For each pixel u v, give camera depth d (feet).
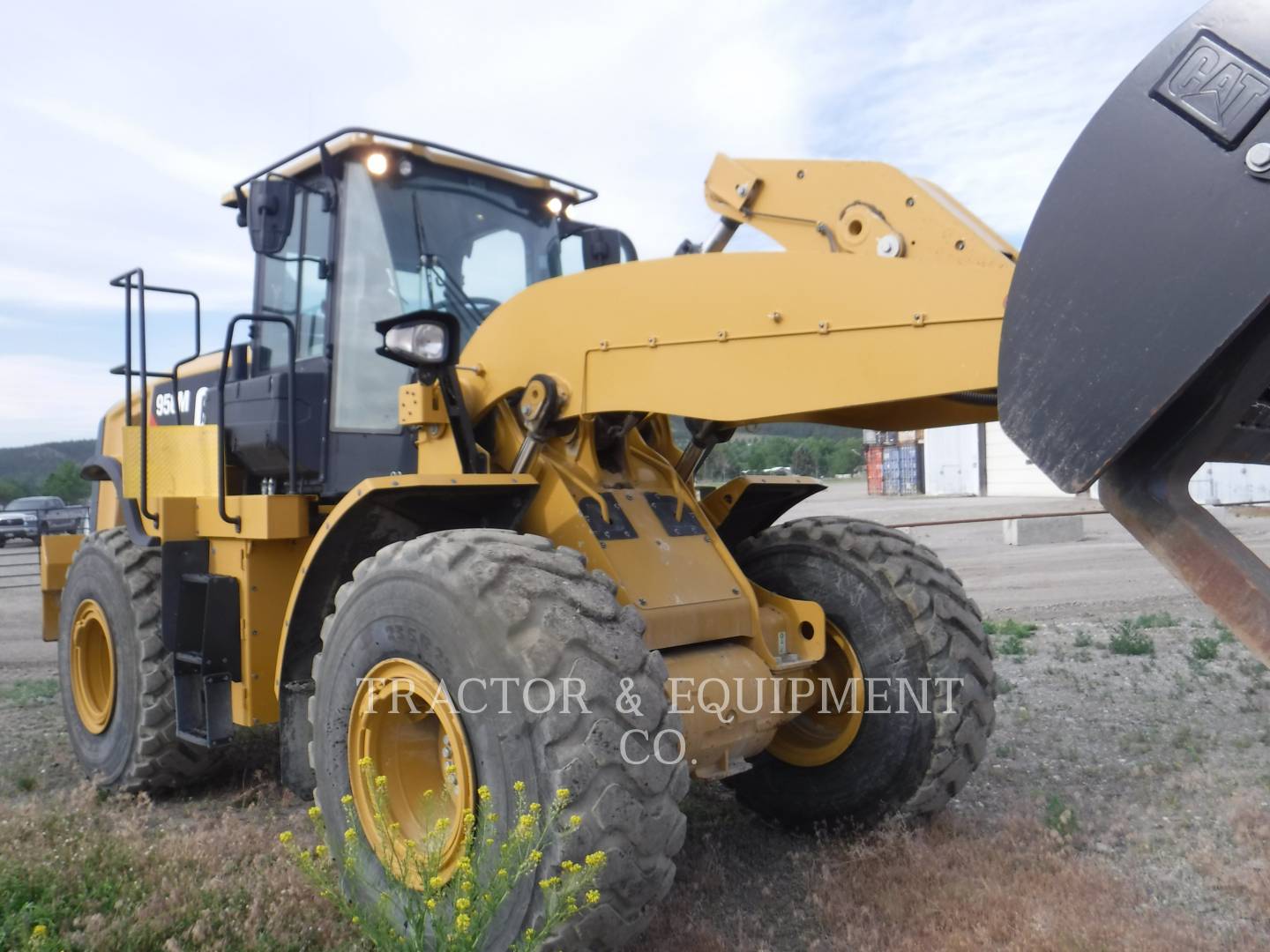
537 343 11.36
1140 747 15.62
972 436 107.24
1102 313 6.17
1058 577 38.78
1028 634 25.86
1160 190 5.97
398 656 9.55
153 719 14.52
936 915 10.14
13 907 9.60
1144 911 10.14
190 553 14.14
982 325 7.90
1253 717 17.10
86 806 13.12
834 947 9.67
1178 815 12.76
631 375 10.50
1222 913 10.21
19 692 23.13
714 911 10.59
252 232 12.36
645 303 10.43
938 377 8.14
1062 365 6.34
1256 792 13.24
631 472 11.91
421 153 12.96
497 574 8.95
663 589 10.73
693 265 10.09
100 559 15.81
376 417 12.50
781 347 9.29
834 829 12.55
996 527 63.82
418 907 7.85
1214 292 5.78
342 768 10.14
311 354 13.47
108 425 19.94
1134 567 41.09
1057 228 6.36
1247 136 5.68
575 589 9.00
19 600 43.57
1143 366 6.02
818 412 10.02
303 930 9.40
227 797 15.02
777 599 12.53
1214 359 5.86
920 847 11.39
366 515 10.73
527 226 14.20
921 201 8.88
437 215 13.21
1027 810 13.00
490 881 7.79
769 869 11.75
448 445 11.46
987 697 12.05
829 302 8.96
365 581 10.00
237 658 13.35
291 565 13.62
